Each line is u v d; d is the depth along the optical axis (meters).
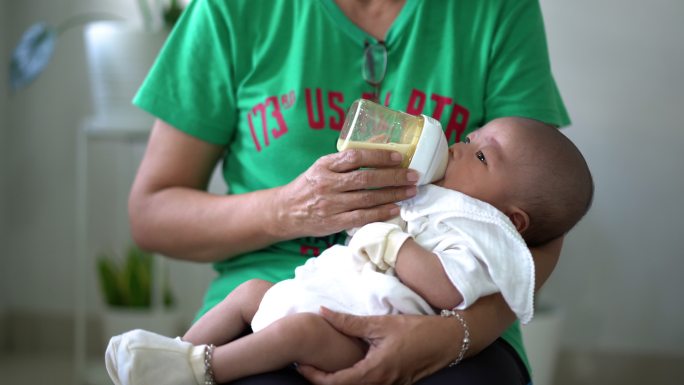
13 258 2.95
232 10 1.42
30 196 2.93
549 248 1.33
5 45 2.88
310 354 1.08
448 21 1.41
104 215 2.89
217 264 1.48
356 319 1.09
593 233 2.70
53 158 2.90
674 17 2.60
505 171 1.23
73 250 2.92
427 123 1.20
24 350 2.98
